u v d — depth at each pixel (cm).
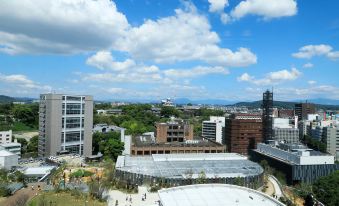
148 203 12238
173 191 10362
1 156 18075
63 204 11794
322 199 14700
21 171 16675
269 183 16938
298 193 15950
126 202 12312
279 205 9394
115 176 15225
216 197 9919
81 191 13238
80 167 19025
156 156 18988
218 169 16312
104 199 12562
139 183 14588
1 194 12850
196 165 17012
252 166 17188
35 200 12262
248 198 9912
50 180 15475
